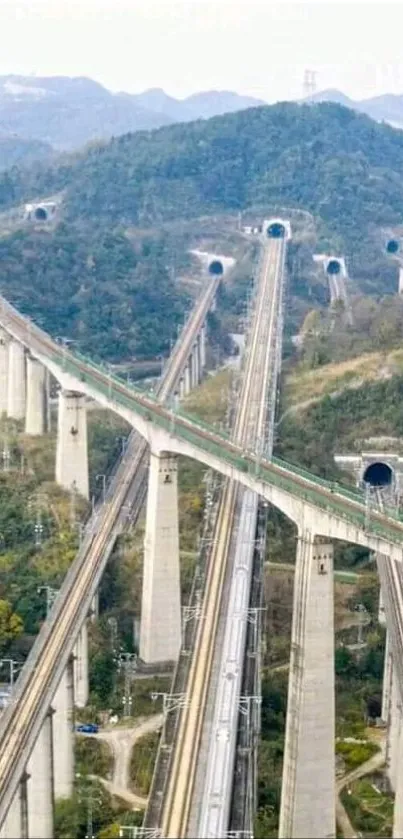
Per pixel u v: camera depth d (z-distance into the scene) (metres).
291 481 140.75
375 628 176.38
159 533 168.00
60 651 141.75
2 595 178.12
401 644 138.62
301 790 123.62
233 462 152.25
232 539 167.00
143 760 146.50
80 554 178.62
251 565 158.38
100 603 181.62
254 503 183.00
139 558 189.88
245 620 140.38
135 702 161.38
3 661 158.12
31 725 125.00
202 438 164.38
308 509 127.44
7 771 117.00
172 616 169.12
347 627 178.25
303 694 123.88
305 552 127.19
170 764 112.62
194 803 105.62
